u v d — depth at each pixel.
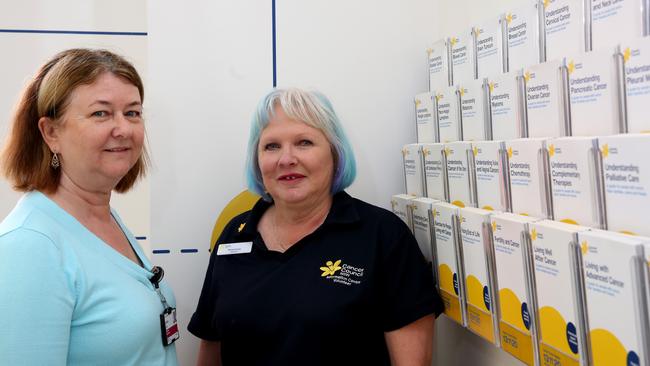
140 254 1.28
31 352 0.90
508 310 1.09
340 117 1.83
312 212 1.44
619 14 0.84
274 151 1.38
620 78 0.82
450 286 1.34
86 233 1.09
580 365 0.87
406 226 1.44
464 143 1.27
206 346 1.60
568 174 0.92
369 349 1.33
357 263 1.32
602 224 0.85
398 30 1.84
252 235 1.48
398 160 1.86
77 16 2.36
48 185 1.09
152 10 1.75
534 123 1.04
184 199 1.79
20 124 1.07
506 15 1.16
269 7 1.80
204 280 1.72
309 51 1.82
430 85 1.62
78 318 1.01
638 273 0.73
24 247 0.94
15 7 2.30
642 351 0.73
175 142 1.78
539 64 1.01
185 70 1.77
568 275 0.88
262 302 1.32
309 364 1.27
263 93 1.81
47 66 1.08
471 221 1.20
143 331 1.09
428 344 1.35
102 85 1.07
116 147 1.10
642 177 0.76
